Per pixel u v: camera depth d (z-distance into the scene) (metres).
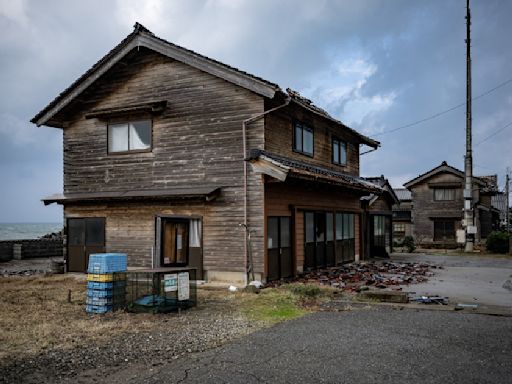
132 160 15.40
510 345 6.95
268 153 13.43
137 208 15.08
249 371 5.88
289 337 7.48
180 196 13.66
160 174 14.88
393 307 9.97
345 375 5.71
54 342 7.30
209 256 13.83
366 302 10.55
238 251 13.44
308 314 9.28
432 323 8.39
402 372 5.80
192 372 5.87
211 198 13.41
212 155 14.06
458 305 10.01
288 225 14.86
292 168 12.66
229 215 13.65
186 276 9.90
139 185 15.23
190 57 14.02
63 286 13.46
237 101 13.78
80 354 6.69
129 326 8.32
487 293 11.97
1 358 6.51
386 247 26.27
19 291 12.47
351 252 20.39
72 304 10.56
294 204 15.09
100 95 16.08
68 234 16.42
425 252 29.30
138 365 6.19
